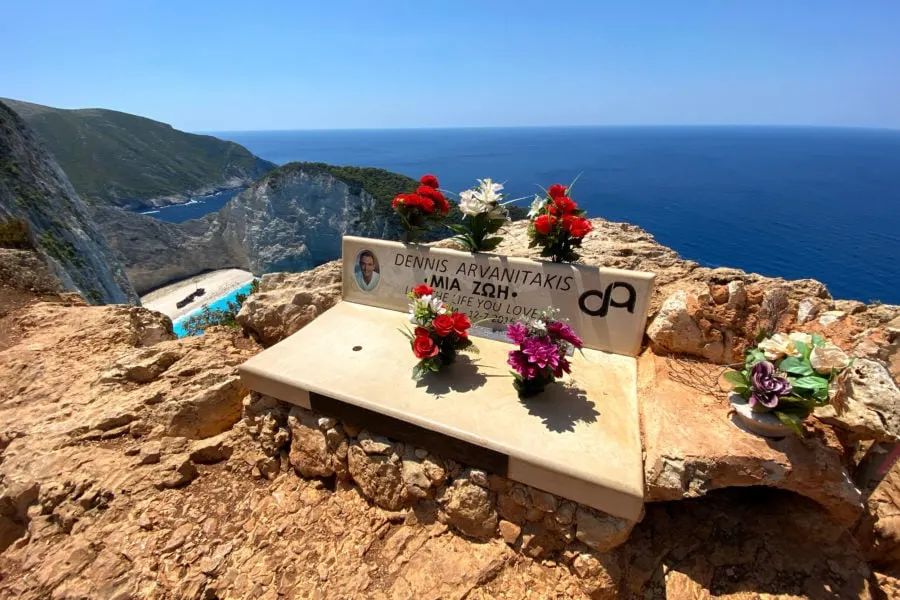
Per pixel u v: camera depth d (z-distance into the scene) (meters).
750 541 2.85
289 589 2.71
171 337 6.84
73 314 6.70
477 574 2.72
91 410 4.07
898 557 2.83
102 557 2.89
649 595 2.63
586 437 2.83
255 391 3.76
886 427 2.41
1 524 3.31
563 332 3.08
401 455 3.13
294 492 3.47
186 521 3.19
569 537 2.71
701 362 3.40
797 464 2.43
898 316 3.43
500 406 3.15
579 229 3.61
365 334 4.21
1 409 4.37
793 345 2.59
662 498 2.64
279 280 5.54
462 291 4.26
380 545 2.98
